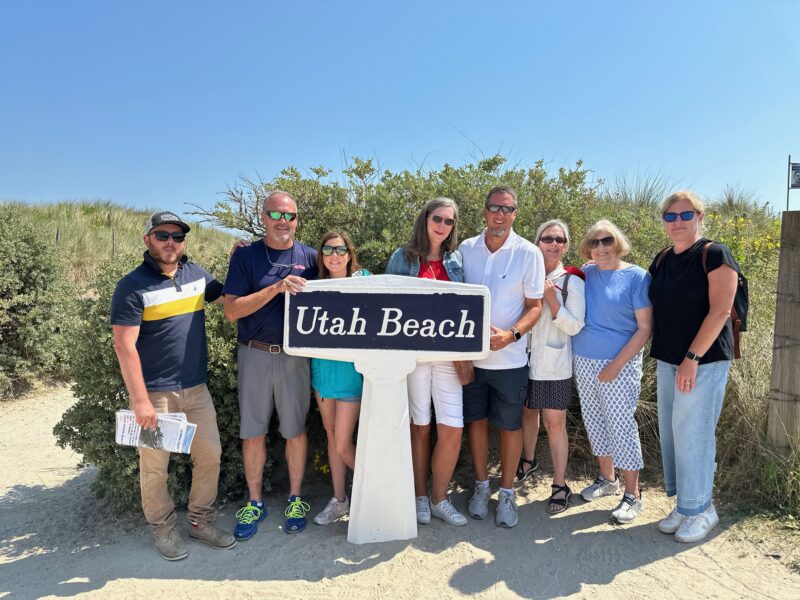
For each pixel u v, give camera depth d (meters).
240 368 3.66
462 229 5.06
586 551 3.39
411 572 3.21
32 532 3.82
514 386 3.62
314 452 4.65
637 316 3.60
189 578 3.19
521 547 3.45
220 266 5.16
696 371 3.34
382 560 3.32
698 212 3.39
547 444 4.74
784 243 3.73
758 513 3.65
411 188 5.10
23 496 4.48
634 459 3.68
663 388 3.64
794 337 3.71
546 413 3.85
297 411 3.67
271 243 3.65
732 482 3.94
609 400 3.68
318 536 3.60
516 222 5.09
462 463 4.58
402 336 3.39
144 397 3.14
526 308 3.65
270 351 3.58
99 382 3.83
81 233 13.88
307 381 3.71
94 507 4.17
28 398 7.26
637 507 3.76
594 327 3.70
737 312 3.44
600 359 3.70
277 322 3.58
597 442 3.92
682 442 3.46
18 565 3.38
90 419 3.95
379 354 3.41
